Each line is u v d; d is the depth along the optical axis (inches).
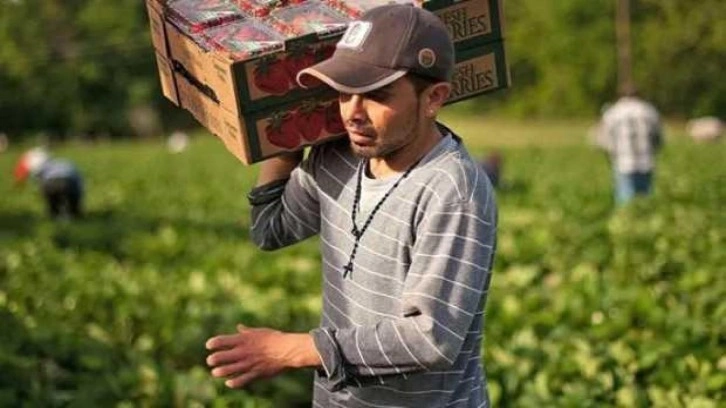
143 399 352.5
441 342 162.7
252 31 178.5
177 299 507.5
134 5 4301.2
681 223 730.8
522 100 3435.0
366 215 171.8
